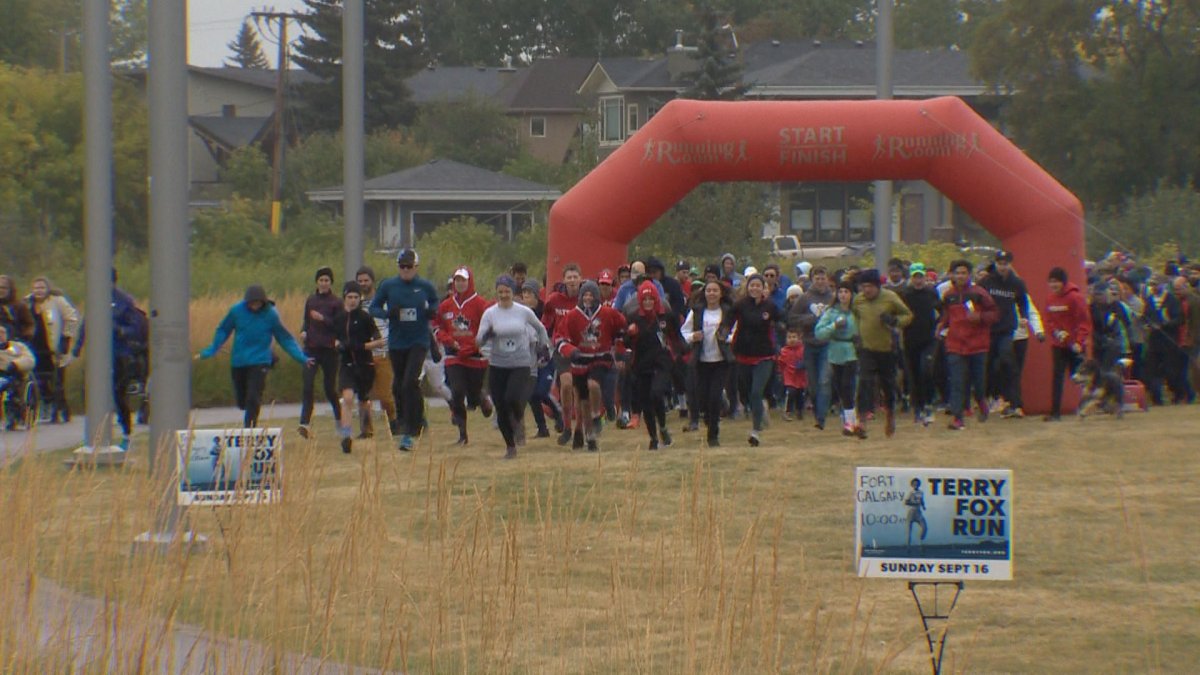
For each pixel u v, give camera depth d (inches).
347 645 1044.5
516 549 1093.1
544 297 3083.2
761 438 2564.0
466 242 6338.6
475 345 2496.3
